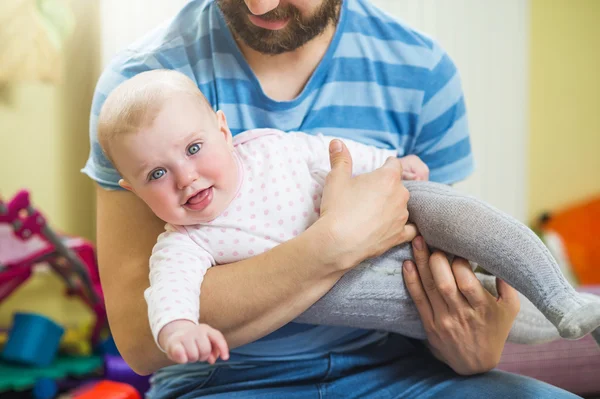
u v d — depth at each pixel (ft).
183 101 3.22
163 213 3.28
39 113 8.79
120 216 3.69
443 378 3.70
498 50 9.04
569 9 10.44
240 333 3.24
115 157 3.27
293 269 3.14
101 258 3.70
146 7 8.05
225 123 3.51
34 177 8.82
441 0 8.86
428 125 4.12
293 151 3.57
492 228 3.19
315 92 3.88
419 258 3.43
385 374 3.75
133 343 3.45
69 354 8.05
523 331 3.75
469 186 9.21
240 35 3.60
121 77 3.79
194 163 3.21
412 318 3.53
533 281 3.07
